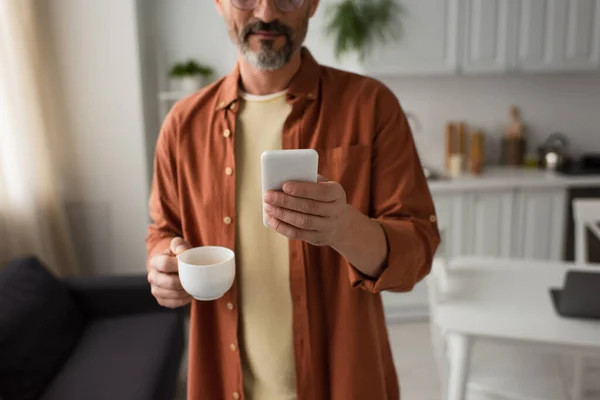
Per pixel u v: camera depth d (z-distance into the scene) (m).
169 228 1.20
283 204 0.77
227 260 0.95
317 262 1.06
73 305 2.40
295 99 1.05
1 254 2.69
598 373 2.44
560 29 3.18
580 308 1.51
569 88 3.64
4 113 2.57
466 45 3.16
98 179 3.02
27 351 1.91
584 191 3.18
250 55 1.00
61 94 2.92
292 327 1.06
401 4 3.07
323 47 3.35
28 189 2.66
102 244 3.09
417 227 1.00
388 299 3.31
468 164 3.64
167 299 1.01
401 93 3.56
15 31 2.58
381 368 1.10
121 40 2.90
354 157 1.04
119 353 2.16
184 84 3.28
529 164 3.58
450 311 1.59
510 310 1.58
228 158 1.07
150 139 3.37
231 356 1.11
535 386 1.80
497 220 3.21
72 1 2.84
